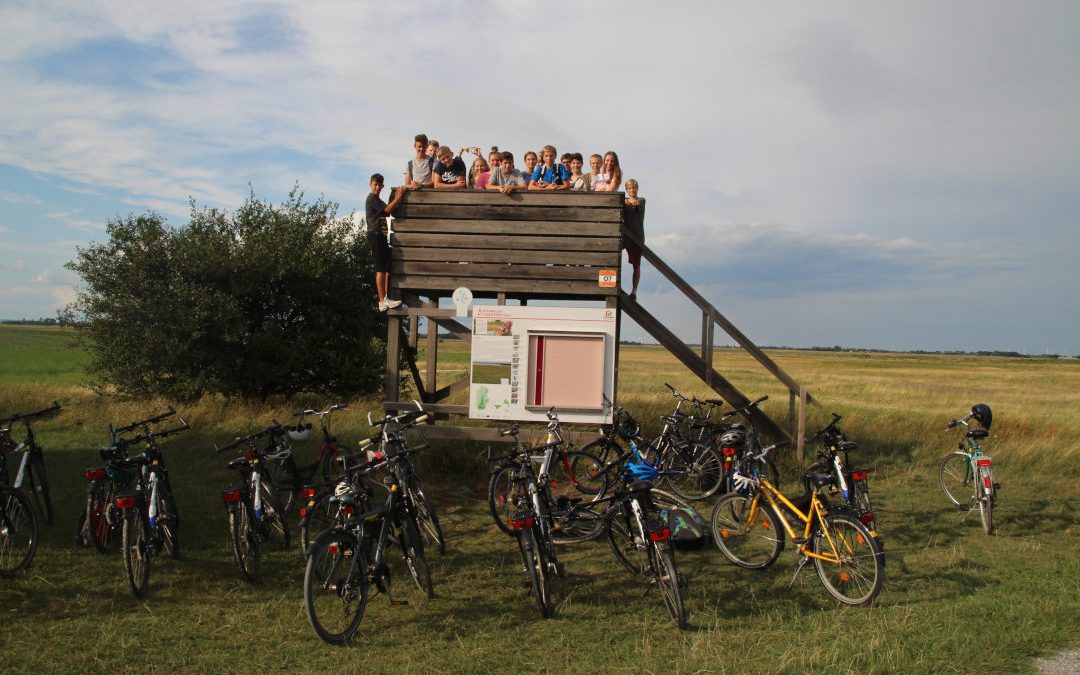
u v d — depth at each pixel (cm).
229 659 467
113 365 1512
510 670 455
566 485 937
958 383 4178
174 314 1486
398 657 471
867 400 2530
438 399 1091
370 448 715
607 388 979
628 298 1021
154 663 459
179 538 721
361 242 1712
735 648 487
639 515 579
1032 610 545
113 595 575
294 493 839
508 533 781
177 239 1542
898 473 1109
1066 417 1808
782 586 610
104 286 1496
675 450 961
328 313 1634
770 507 659
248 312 1623
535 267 995
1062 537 778
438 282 1004
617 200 992
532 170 1113
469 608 561
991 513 789
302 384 1683
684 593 591
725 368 5916
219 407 1430
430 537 731
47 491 753
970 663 459
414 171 1062
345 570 507
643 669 453
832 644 486
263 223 1642
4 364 3759
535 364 985
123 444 663
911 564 675
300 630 512
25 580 597
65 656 464
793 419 1087
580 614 548
